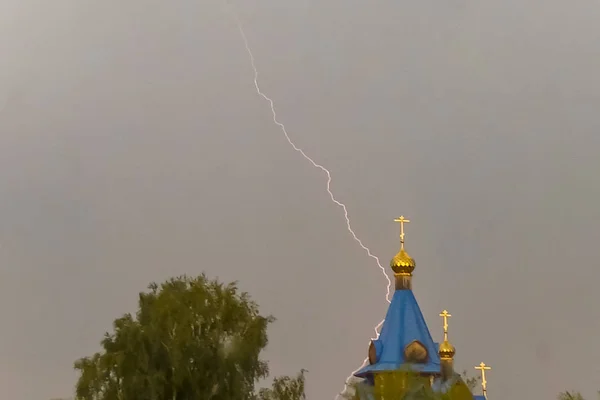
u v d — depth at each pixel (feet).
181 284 172.55
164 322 157.69
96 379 157.38
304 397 170.60
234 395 156.04
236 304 166.61
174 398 151.94
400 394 136.15
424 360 218.18
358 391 146.72
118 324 162.61
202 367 154.71
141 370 153.69
